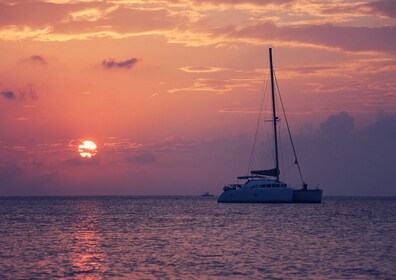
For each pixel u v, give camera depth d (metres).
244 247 56.41
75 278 40.69
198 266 45.16
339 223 87.06
